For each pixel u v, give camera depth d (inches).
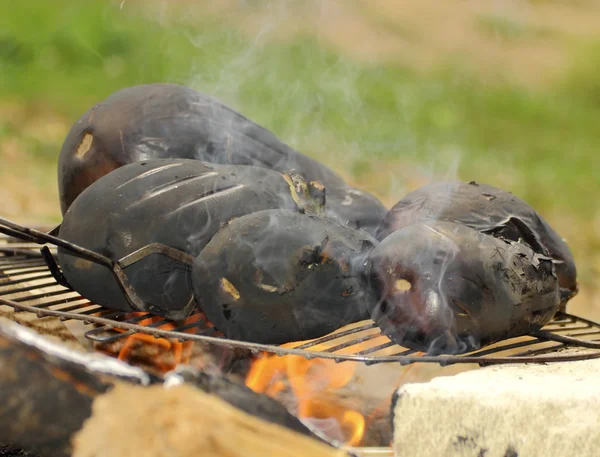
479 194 275.7
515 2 1879.9
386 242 226.4
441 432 202.1
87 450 199.3
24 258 324.5
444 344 222.8
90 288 235.8
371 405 272.4
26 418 202.5
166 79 992.2
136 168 242.4
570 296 292.2
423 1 1759.4
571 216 784.9
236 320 221.1
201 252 225.0
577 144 1115.3
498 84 1368.1
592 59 1483.8
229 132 287.1
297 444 202.5
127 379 202.7
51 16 1083.3
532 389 203.8
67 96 890.7
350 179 788.6
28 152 726.5
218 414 198.5
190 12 1233.4
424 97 1175.6
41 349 204.7
